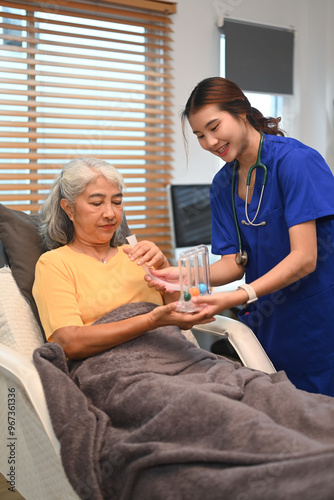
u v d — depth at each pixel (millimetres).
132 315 1405
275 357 1626
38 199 3064
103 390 1236
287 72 3721
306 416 1074
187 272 1289
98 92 3258
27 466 1348
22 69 2992
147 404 1132
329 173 1474
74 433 1101
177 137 3475
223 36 3426
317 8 3723
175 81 3402
